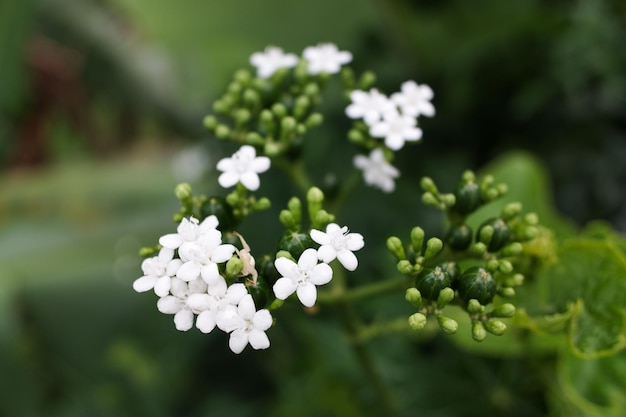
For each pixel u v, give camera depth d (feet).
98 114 1.18
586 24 0.80
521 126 0.89
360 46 0.93
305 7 0.90
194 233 0.45
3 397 0.89
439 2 0.86
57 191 1.07
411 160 0.87
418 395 0.67
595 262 0.55
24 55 1.00
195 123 1.11
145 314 0.94
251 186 0.49
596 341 0.54
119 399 0.88
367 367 0.58
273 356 0.86
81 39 1.12
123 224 1.05
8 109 1.00
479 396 0.67
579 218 0.85
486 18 0.84
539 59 0.85
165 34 0.91
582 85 0.84
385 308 0.70
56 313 0.96
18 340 0.91
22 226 1.05
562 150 0.86
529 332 0.58
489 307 0.54
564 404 0.61
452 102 0.89
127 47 1.13
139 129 1.19
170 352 0.90
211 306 0.43
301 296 0.44
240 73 0.61
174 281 0.44
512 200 0.62
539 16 0.81
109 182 1.09
